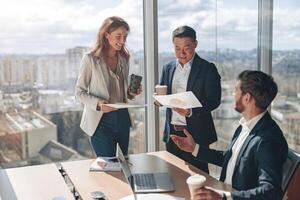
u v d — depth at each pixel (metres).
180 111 2.85
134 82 2.86
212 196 1.66
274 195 1.73
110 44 2.87
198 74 2.97
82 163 2.51
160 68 3.55
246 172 1.94
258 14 3.92
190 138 2.46
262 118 1.98
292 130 3.85
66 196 1.98
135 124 3.59
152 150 3.63
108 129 2.96
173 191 1.99
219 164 2.39
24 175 2.31
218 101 3.01
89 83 2.89
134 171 2.32
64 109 3.32
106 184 2.12
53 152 3.35
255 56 3.97
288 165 1.92
